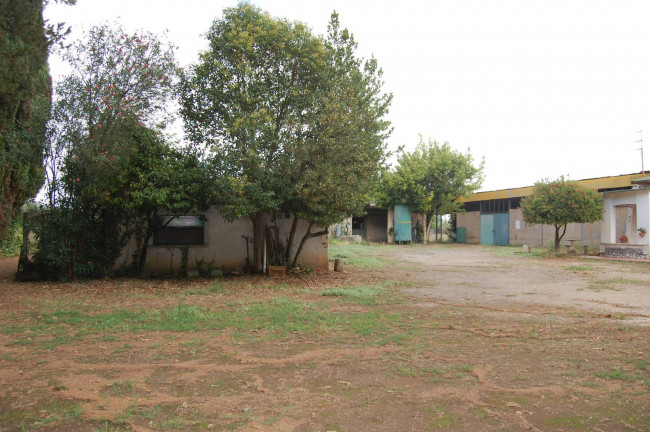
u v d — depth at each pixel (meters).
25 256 12.80
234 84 12.48
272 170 12.45
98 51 11.58
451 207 36.75
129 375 5.02
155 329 7.26
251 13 12.84
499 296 11.02
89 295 10.61
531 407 4.12
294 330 7.23
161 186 12.43
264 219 15.43
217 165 12.21
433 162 35.06
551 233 30.83
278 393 4.48
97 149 11.42
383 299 10.50
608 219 23.31
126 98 11.78
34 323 7.60
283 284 12.84
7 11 12.77
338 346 6.27
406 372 5.11
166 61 12.08
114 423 3.77
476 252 27.78
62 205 12.49
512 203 34.94
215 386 4.68
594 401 4.26
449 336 6.91
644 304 9.84
